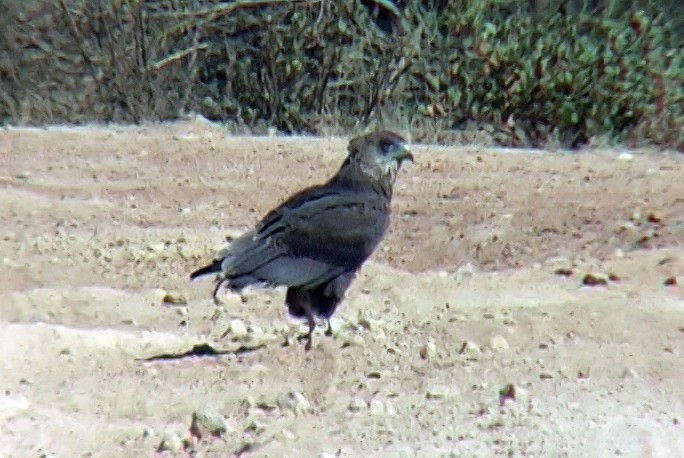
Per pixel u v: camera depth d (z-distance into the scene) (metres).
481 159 19.72
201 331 12.84
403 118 23.11
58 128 22.34
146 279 14.18
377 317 13.26
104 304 13.40
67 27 24.75
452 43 23.44
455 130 22.75
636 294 13.94
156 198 17.41
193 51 24.70
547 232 16.05
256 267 11.93
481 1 23.53
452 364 12.07
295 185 18.06
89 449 10.19
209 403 11.05
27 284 13.88
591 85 22.23
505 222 16.33
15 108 24.42
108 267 14.55
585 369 12.03
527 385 11.62
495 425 10.79
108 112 24.50
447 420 10.86
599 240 15.76
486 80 22.89
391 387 11.52
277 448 10.24
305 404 11.02
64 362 11.82
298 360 12.07
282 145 20.56
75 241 15.40
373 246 12.41
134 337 12.46
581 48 22.45
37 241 15.37
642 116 21.97
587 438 10.61
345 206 12.25
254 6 24.75
